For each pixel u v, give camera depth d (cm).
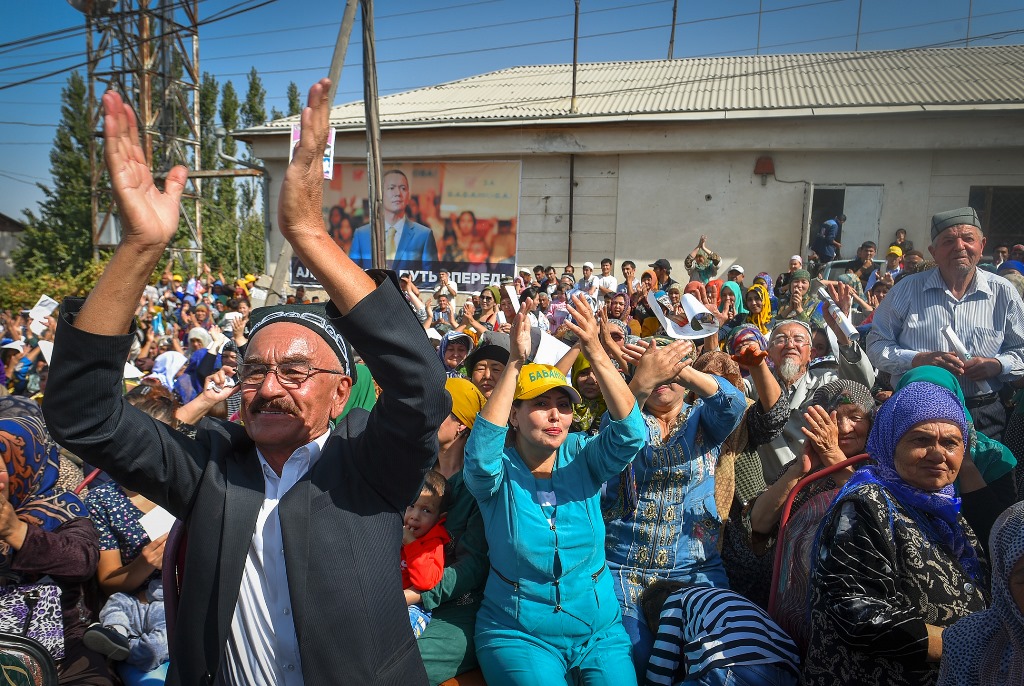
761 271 1395
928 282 407
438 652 271
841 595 216
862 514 224
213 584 157
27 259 3167
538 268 1447
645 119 1379
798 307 696
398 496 170
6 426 255
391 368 154
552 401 268
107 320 142
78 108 3775
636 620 283
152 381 542
